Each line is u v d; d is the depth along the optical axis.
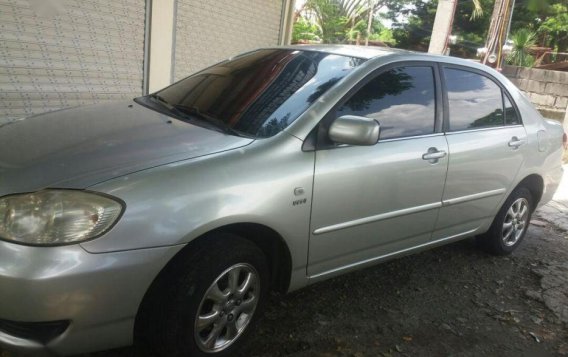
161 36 6.43
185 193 2.26
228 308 2.55
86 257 2.00
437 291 3.73
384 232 3.24
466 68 3.87
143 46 6.29
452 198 3.65
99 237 2.04
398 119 3.26
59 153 2.39
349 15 21.80
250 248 2.54
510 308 3.62
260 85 3.20
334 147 2.84
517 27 17.72
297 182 2.63
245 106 3.01
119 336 2.19
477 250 4.60
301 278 2.89
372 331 3.09
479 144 3.76
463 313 3.46
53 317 1.99
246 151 2.55
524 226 4.64
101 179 2.17
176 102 3.32
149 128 2.77
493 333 3.26
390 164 3.10
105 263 2.04
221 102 3.12
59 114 3.09
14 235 2.00
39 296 1.94
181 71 6.96
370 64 3.18
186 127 2.82
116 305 2.12
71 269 1.97
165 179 2.25
